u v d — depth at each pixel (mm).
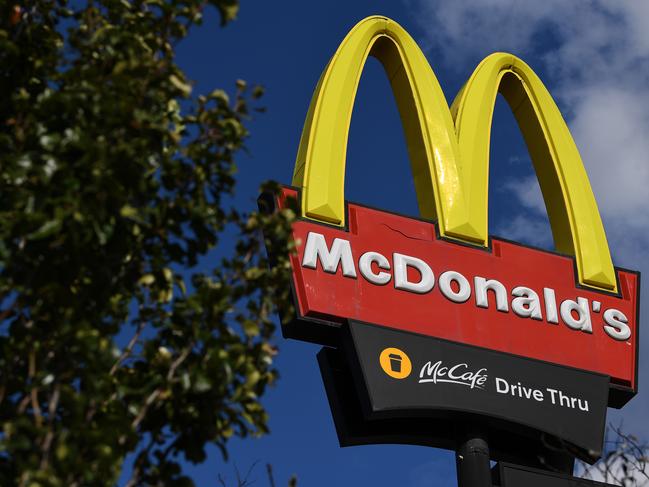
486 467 16922
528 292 18969
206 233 8672
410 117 20406
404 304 17641
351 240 17891
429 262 18375
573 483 16859
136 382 8070
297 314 16797
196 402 8195
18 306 7934
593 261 20062
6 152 8195
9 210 7891
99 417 8070
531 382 17906
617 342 19344
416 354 17094
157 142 8602
